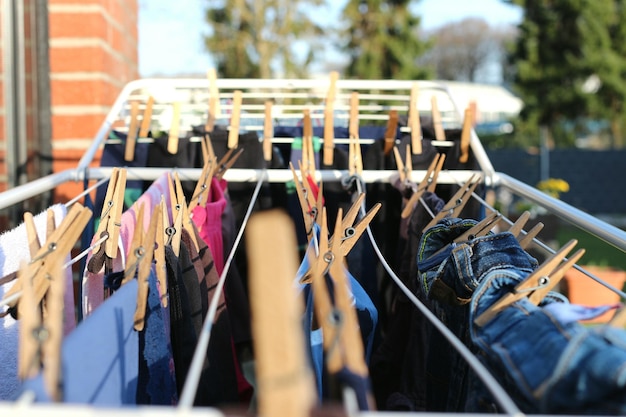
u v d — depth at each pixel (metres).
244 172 1.65
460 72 25.81
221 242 1.40
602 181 10.53
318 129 2.02
